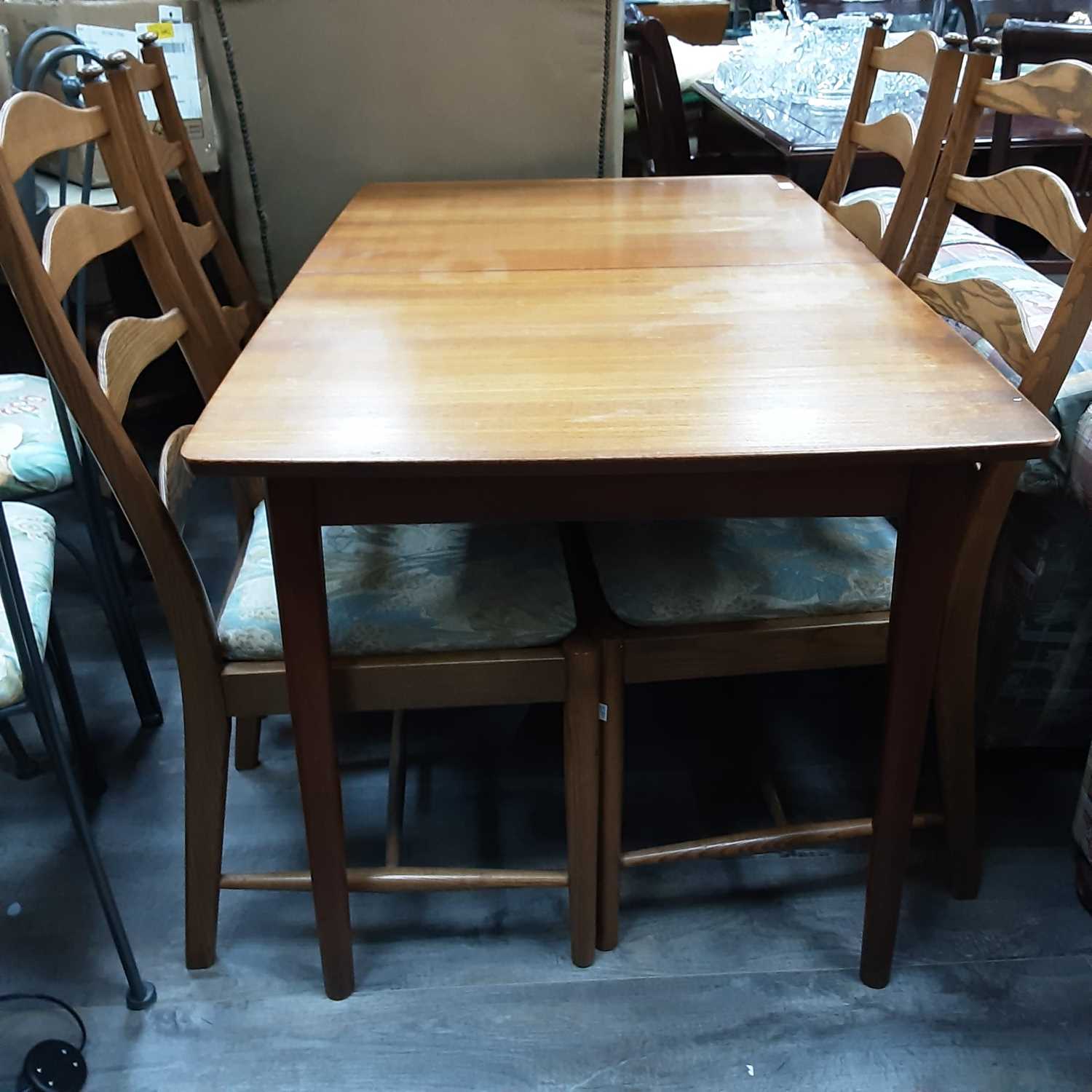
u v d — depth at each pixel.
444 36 1.60
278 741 1.50
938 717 1.11
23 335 2.12
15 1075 1.04
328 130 1.67
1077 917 1.21
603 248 1.17
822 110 2.17
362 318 0.97
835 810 1.36
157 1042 1.08
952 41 1.17
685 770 1.43
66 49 1.17
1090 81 0.91
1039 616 1.21
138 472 0.87
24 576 1.03
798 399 0.79
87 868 1.29
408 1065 1.06
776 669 1.03
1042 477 1.08
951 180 1.14
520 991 1.13
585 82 1.66
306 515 0.81
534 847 1.31
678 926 1.20
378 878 1.06
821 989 1.13
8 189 0.75
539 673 0.98
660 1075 1.04
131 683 1.48
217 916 1.15
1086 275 0.86
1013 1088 1.03
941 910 1.22
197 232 1.28
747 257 1.14
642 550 1.07
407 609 0.99
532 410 0.78
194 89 1.68
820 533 1.09
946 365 0.85
